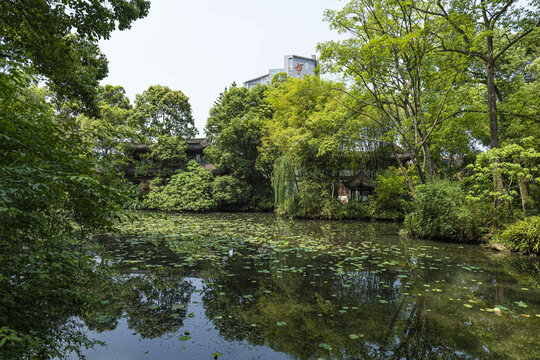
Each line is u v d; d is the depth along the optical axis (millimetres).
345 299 4516
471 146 18203
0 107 2271
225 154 24703
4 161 2223
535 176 11805
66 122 2900
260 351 2955
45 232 2672
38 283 2527
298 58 66438
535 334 3385
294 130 19922
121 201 3002
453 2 11586
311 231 13023
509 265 6855
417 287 5141
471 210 10117
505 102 12695
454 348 3057
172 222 15156
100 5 6629
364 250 8578
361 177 21656
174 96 27094
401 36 10797
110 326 3492
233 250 8242
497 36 12680
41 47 6477
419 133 12188
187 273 5840
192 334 3309
